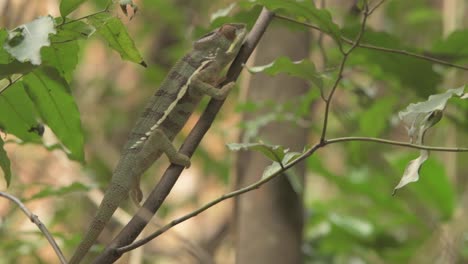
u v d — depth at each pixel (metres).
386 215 12.03
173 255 12.47
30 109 6.09
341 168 14.12
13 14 10.23
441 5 15.32
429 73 7.51
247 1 6.79
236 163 8.26
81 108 14.62
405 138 13.39
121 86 15.72
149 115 6.12
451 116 9.02
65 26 5.28
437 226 10.13
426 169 9.45
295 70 5.55
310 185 15.15
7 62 5.27
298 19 7.02
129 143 6.02
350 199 13.20
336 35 5.76
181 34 13.00
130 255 9.38
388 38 7.16
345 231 10.64
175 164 5.45
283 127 8.40
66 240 8.23
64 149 6.53
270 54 8.51
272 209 7.97
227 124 13.10
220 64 6.15
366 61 7.99
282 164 5.22
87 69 15.67
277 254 7.91
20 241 9.27
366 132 9.34
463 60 7.77
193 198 15.42
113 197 5.79
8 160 5.73
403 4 14.70
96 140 14.30
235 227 8.19
